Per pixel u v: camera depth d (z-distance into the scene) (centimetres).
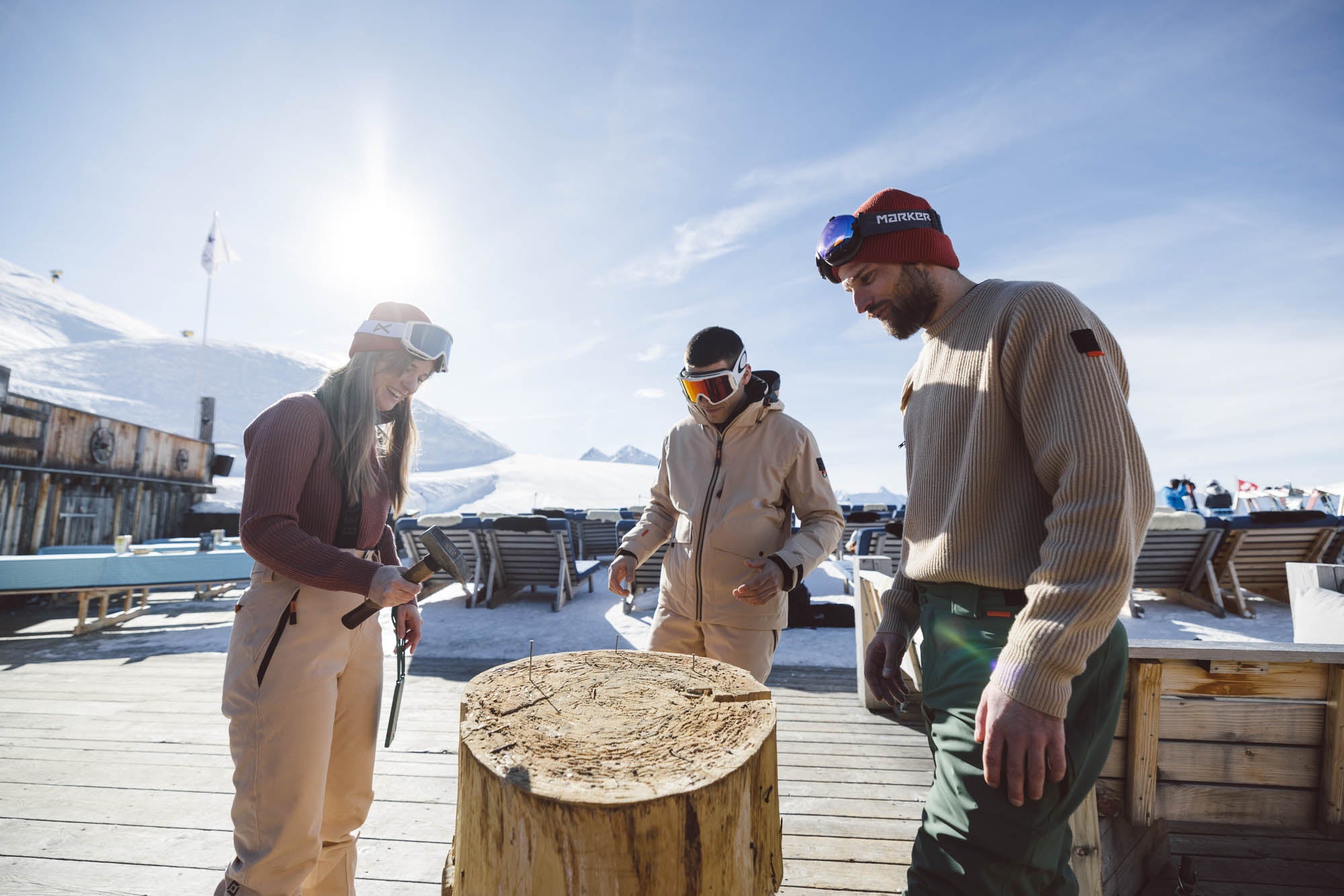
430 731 344
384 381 164
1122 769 195
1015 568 115
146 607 687
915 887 114
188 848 229
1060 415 106
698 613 229
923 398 139
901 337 145
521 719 110
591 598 777
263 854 134
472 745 99
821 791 277
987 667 113
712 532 228
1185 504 1041
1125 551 94
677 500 245
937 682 123
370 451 158
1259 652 186
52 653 512
